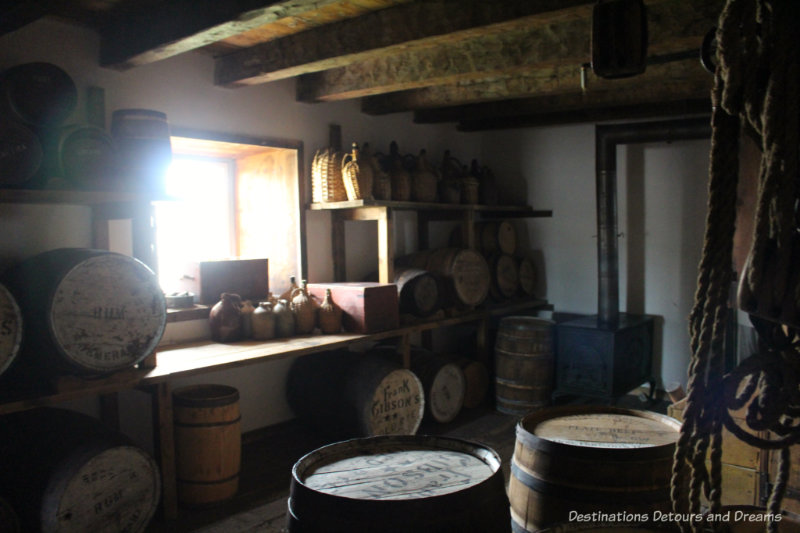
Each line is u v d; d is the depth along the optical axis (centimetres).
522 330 502
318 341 402
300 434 457
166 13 311
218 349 375
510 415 507
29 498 267
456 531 170
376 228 547
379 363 427
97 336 286
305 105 474
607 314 532
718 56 103
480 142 652
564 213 605
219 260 410
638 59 174
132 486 290
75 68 345
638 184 561
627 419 242
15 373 297
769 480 260
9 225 324
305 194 473
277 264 478
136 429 379
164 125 328
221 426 337
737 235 365
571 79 423
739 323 380
